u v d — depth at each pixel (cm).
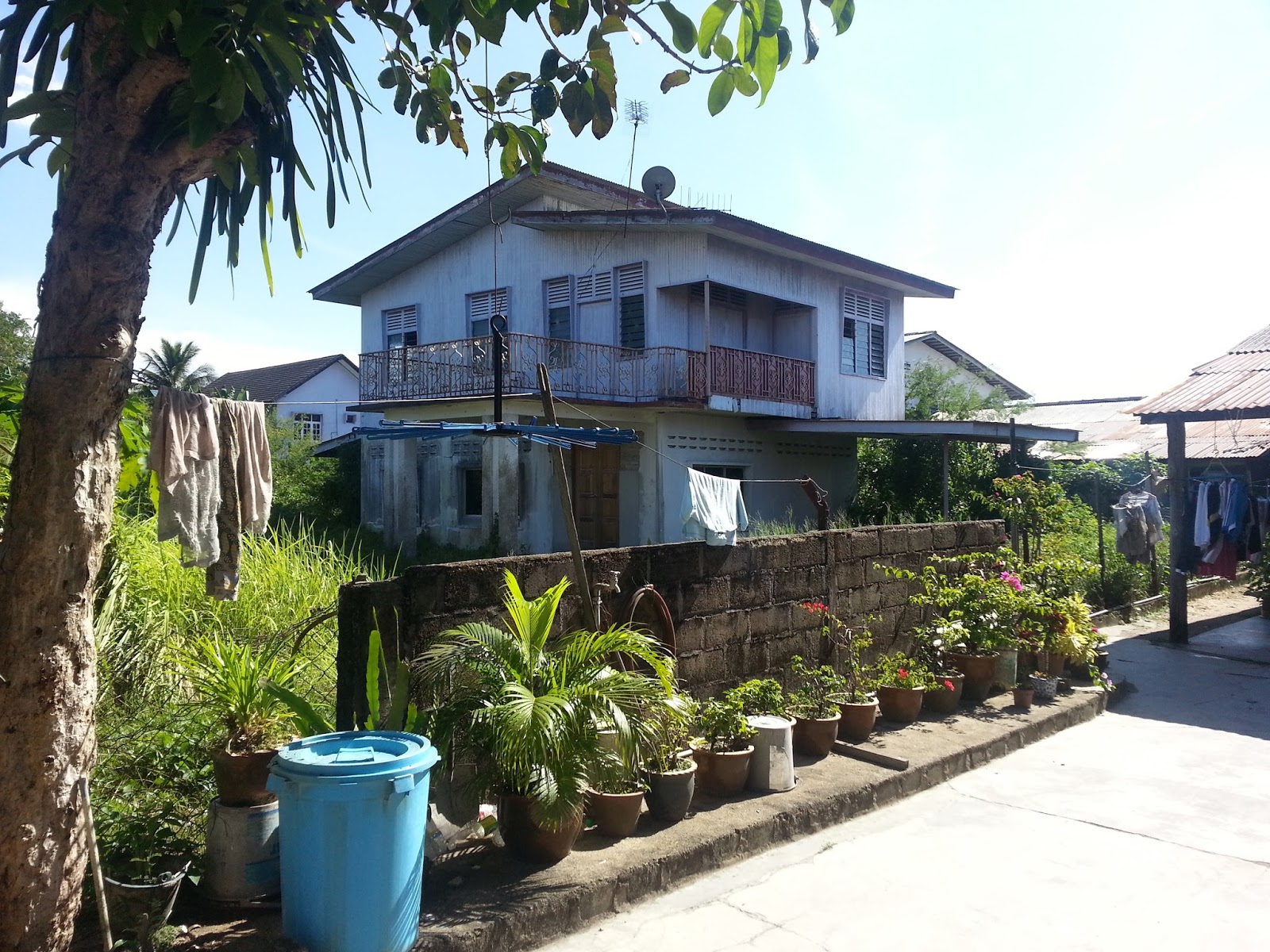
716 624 611
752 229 1459
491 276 1753
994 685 783
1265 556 1314
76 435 282
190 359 3341
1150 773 613
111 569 538
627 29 336
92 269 284
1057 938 388
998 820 524
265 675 412
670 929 389
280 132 324
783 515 1695
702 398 1447
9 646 277
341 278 1959
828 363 1731
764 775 523
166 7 252
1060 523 1103
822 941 382
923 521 1698
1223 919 406
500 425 473
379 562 1266
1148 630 1196
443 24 303
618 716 412
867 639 707
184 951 324
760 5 268
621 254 1555
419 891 342
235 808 359
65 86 317
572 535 498
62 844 288
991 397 2162
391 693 427
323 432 3188
